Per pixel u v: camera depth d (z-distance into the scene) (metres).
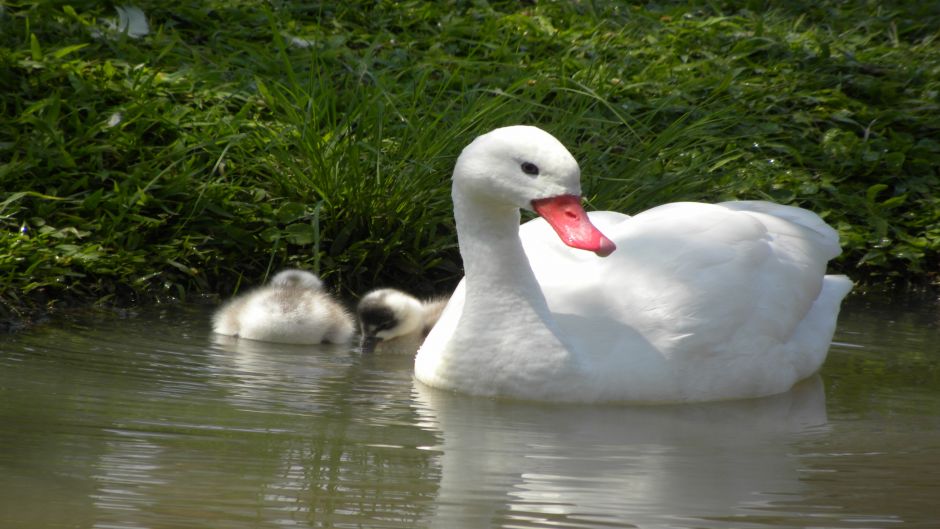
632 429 8.24
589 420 8.47
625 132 14.34
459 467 7.17
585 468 7.24
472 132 13.10
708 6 20.64
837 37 19.88
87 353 9.62
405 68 15.48
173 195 12.75
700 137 14.45
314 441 7.59
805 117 16.53
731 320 9.31
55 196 12.52
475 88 13.78
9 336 9.98
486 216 9.05
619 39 17.92
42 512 6.14
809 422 8.56
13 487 6.48
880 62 18.89
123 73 14.56
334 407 8.52
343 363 10.26
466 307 9.20
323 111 13.31
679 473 7.20
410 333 10.98
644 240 9.80
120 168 13.20
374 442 7.66
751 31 19.34
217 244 12.48
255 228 12.66
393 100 13.95
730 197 14.09
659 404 9.06
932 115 17.09
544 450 7.61
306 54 15.68
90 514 6.15
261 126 13.52
